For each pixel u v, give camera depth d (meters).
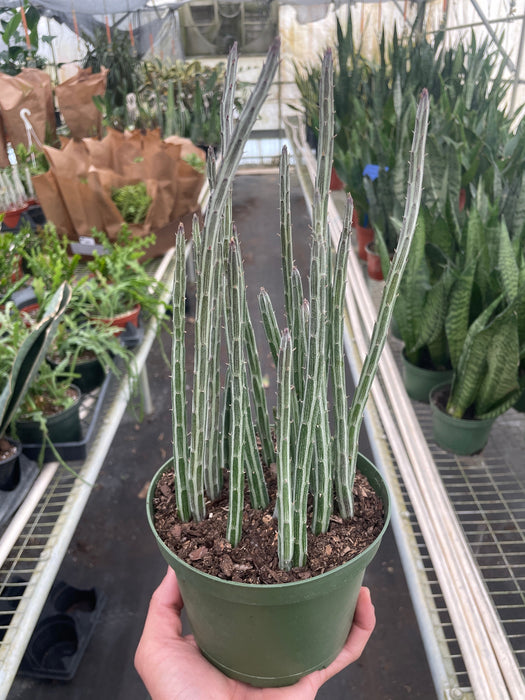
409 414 1.09
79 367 1.20
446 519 0.88
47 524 0.91
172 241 1.88
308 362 0.40
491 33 2.59
